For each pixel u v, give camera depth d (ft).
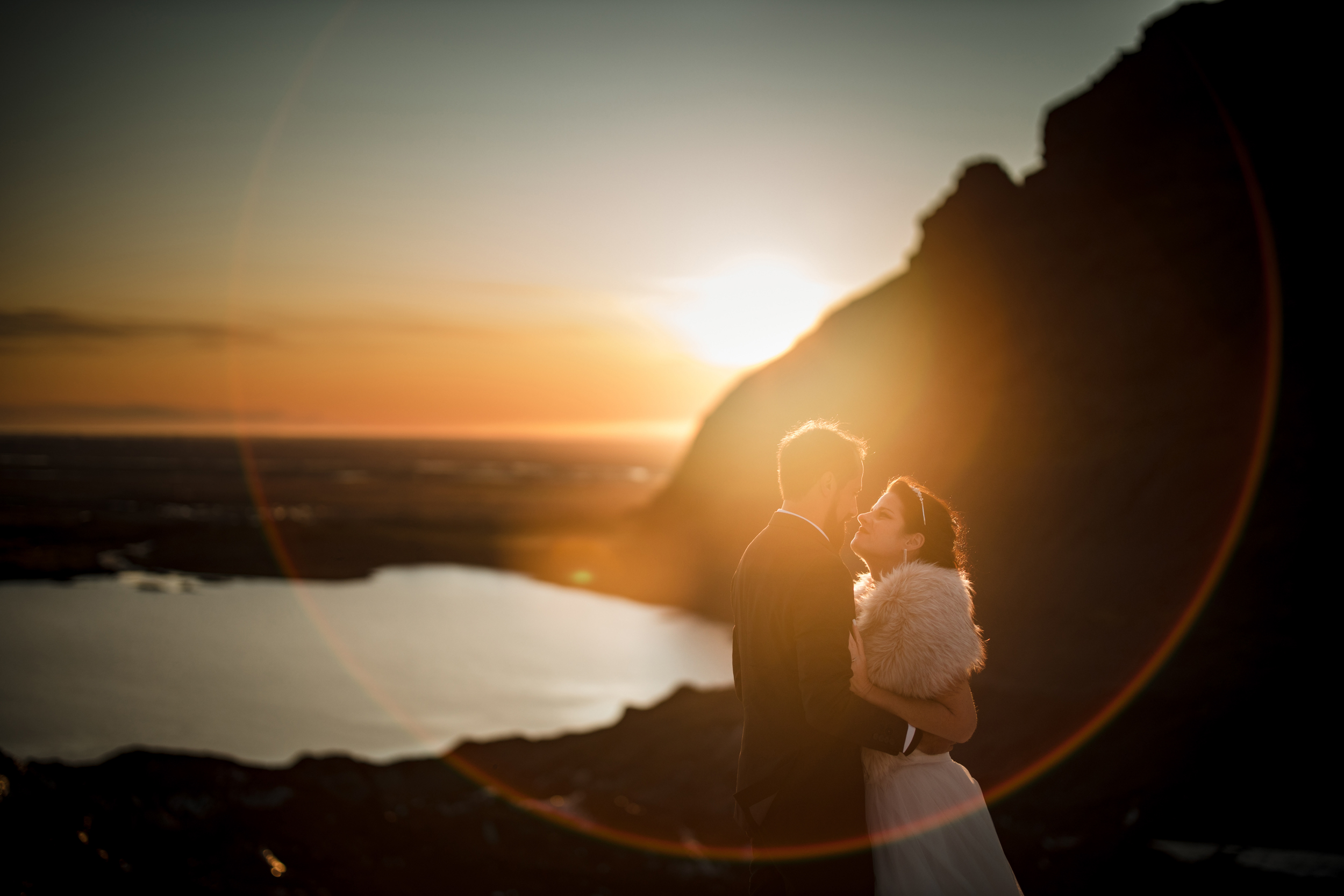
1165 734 38.24
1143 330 75.61
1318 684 40.22
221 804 24.17
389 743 65.36
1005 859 9.18
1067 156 95.40
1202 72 79.15
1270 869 20.20
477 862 23.95
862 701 7.98
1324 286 65.10
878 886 8.66
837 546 9.19
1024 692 50.29
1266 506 58.13
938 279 105.91
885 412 99.96
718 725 45.52
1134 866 21.95
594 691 82.79
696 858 26.71
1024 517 72.69
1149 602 56.90
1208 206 74.84
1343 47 69.46
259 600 139.54
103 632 111.65
